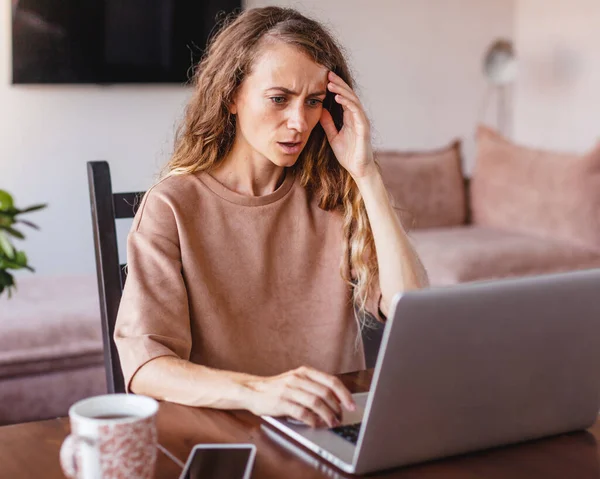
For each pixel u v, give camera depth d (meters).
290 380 1.03
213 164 1.35
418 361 0.83
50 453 0.92
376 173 1.40
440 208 3.86
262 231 1.36
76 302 2.63
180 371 1.11
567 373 0.96
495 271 3.33
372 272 1.42
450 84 4.68
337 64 1.34
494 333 0.87
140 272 1.23
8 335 2.32
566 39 4.64
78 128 3.61
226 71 1.29
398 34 4.44
